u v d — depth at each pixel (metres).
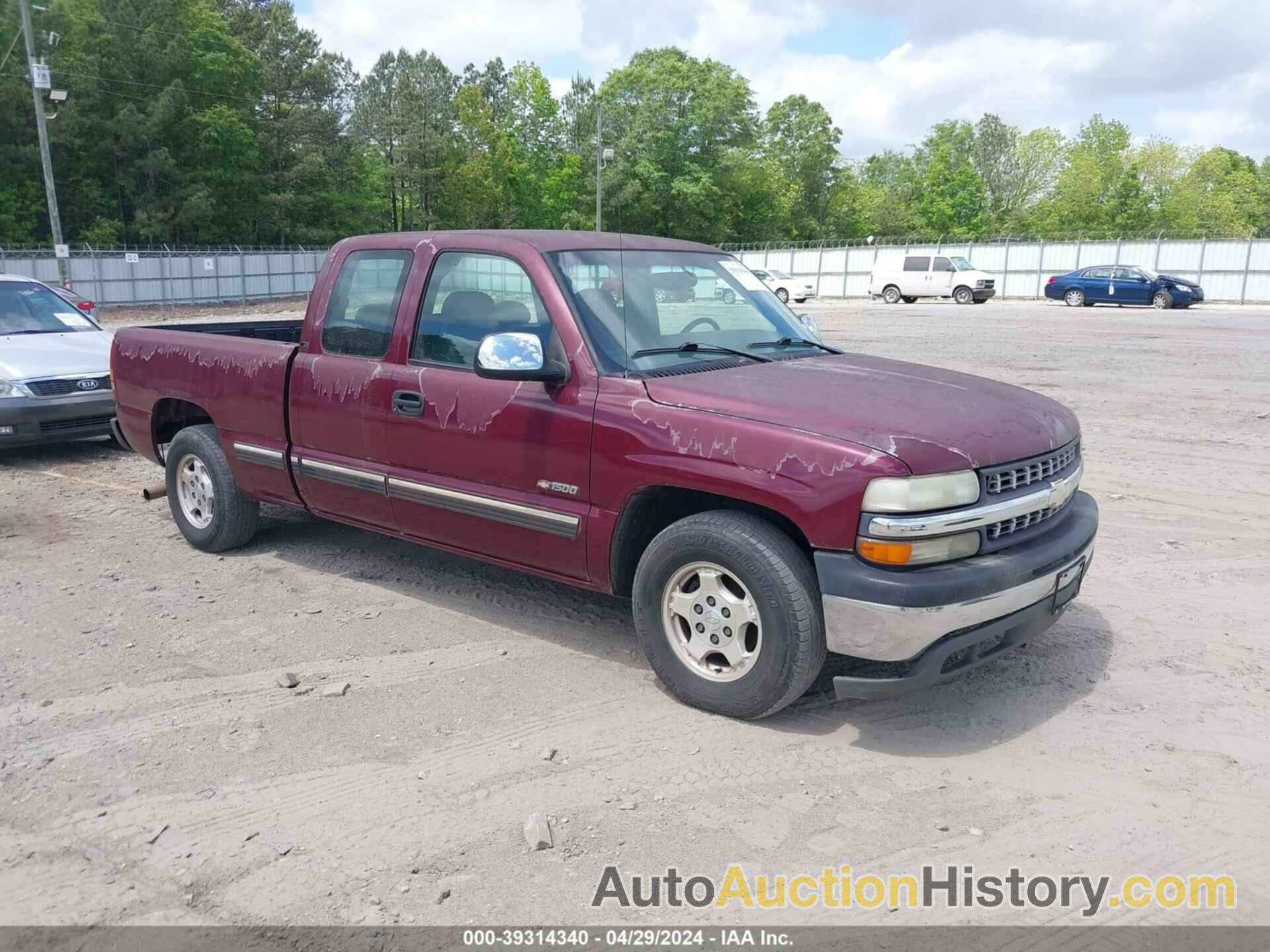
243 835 3.26
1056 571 3.91
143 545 6.49
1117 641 4.89
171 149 56.12
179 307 43.56
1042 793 3.52
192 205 53.41
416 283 4.93
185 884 3.02
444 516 4.85
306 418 5.38
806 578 3.73
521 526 4.50
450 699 4.24
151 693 4.30
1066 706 4.19
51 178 31.42
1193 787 3.55
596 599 5.48
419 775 3.63
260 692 4.30
